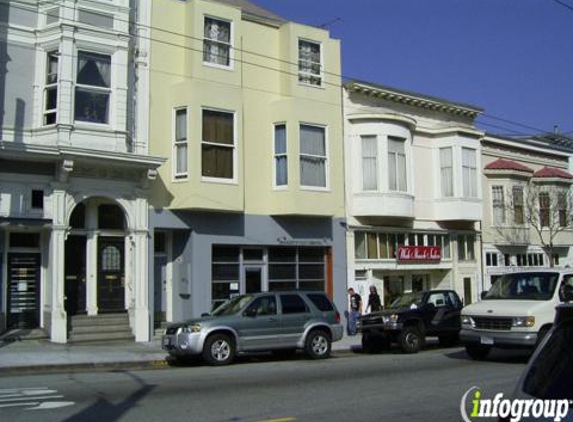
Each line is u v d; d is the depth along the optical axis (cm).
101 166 2003
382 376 1370
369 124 2686
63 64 1942
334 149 2588
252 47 2428
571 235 3694
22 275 1975
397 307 2016
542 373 445
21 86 1964
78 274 2053
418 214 2909
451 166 2989
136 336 2044
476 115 3219
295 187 2408
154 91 2186
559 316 469
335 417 944
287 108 2434
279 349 1723
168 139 2202
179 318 2244
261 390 1188
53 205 1931
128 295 2098
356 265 2652
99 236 2091
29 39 1986
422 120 3003
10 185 1886
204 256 2236
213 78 2273
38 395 1137
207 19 2297
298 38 2514
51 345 1864
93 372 1502
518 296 1639
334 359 1778
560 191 3553
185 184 2180
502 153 3425
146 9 2188
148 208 2130
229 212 2286
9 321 1941
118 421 920
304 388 1210
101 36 2014
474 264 3150
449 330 2012
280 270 2467
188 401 1077
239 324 1644
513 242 3319
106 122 2022
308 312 1764
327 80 2594
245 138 2378
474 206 3006
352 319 2461
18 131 1950
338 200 2589
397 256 2791
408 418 935
